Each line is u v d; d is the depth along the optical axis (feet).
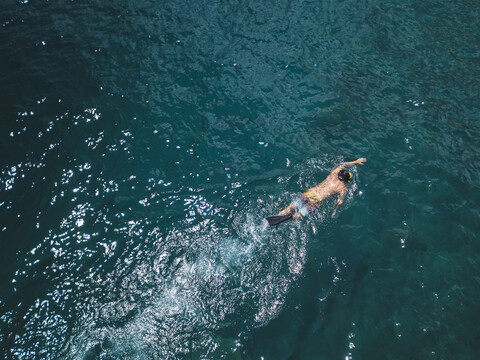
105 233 26.91
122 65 38.32
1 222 27.17
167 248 26.25
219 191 29.66
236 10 45.14
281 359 22.06
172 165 31.19
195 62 39.19
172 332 22.74
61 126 32.99
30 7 43.91
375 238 27.68
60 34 40.88
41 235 26.63
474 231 28.32
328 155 32.55
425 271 26.08
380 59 41.24
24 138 31.99
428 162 32.53
